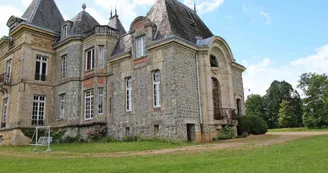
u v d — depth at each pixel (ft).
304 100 182.50
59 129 80.84
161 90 60.08
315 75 181.47
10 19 91.71
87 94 78.48
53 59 89.56
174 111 56.70
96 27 78.28
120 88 70.54
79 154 43.47
